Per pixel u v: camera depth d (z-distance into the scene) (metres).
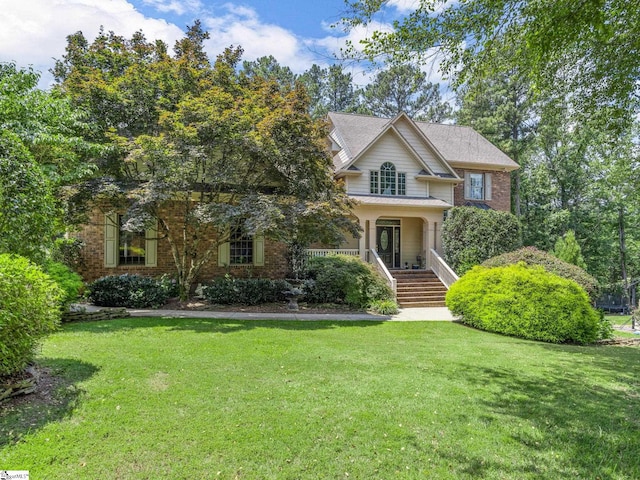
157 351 6.36
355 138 19.55
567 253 21.17
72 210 10.13
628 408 4.69
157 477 2.98
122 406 4.18
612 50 5.45
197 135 10.09
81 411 4.02
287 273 15.04
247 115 10.42
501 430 3.97
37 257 6.50
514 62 5.48
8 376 4.57
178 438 3.56
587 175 26.27
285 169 11.12
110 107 10.75
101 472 3.01
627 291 25.94
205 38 13.90
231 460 3.23
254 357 6.27
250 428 3.79
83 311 8.98
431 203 17.48
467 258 16.23
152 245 13.40
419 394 4.90
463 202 20.81
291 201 10.66
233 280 12.75
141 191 9.55
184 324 8.84
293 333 8.36
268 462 3.22
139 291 11.18
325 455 3.36
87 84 10.41
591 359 7.23
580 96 6.30
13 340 4.22
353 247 17.83
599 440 3.83
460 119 24.34
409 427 3.94
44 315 4.61
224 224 10.52
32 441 3.39
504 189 21.81
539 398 4.94
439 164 19.91
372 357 6.64
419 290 15.39
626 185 15.74
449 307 11.35
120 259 13.16
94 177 10.52
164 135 10.23
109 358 5.86
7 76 8.55
